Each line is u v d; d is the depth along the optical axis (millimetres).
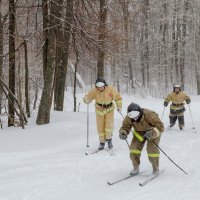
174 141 10828
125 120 6805
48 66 12117
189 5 40375
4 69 15133
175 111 13586
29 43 15047
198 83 39781
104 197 5672
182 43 40531
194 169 7355
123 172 7262
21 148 9672
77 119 13156
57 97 15477
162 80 43750
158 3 41094
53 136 10852
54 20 12219
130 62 39938
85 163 7969
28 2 14156
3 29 12781
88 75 43125
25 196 5816
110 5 15555
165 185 6262
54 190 6117
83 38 14070
